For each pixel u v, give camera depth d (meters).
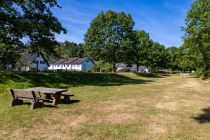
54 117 11.69
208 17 32.53
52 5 28.89
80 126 10.38
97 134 9.39
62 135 9.19
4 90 20.94
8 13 26.06
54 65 123.19
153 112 13.34
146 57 79.62
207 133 9.76
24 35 27.64
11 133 9.23
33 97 13.26
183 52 56.44
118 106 14.80
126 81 40.19
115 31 64.25
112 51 64.88
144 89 25.53
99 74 43.28
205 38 32.47
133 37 66.81
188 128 10.41
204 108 14.78
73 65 115.31
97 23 65.12
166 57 100.25
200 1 35.34
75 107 14.16
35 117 11.54
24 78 26.75
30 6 27.41
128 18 65.50
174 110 14.03
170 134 9.58
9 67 52.34
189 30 37.91
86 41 66.56
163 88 27.45
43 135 9.12
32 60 83.38
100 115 12.41
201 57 50.34
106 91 22.45
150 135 9.42
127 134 9.48
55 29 29.17
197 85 33.59
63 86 26.20
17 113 12.16
